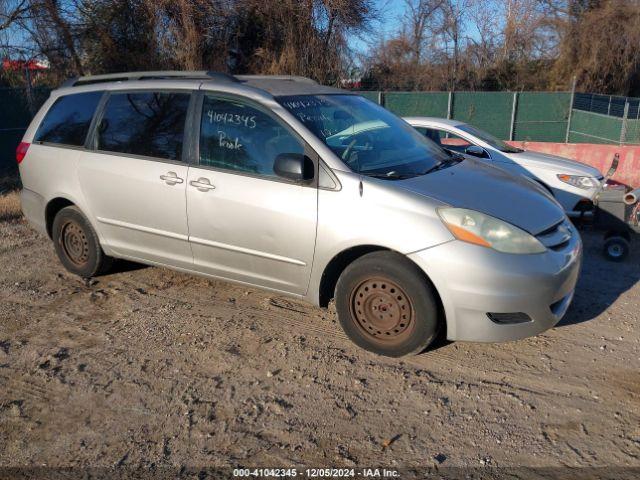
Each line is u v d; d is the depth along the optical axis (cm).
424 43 3134
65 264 563
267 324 461
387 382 379
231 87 455
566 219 430
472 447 317
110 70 1811
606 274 571
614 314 472
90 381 386
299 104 448
